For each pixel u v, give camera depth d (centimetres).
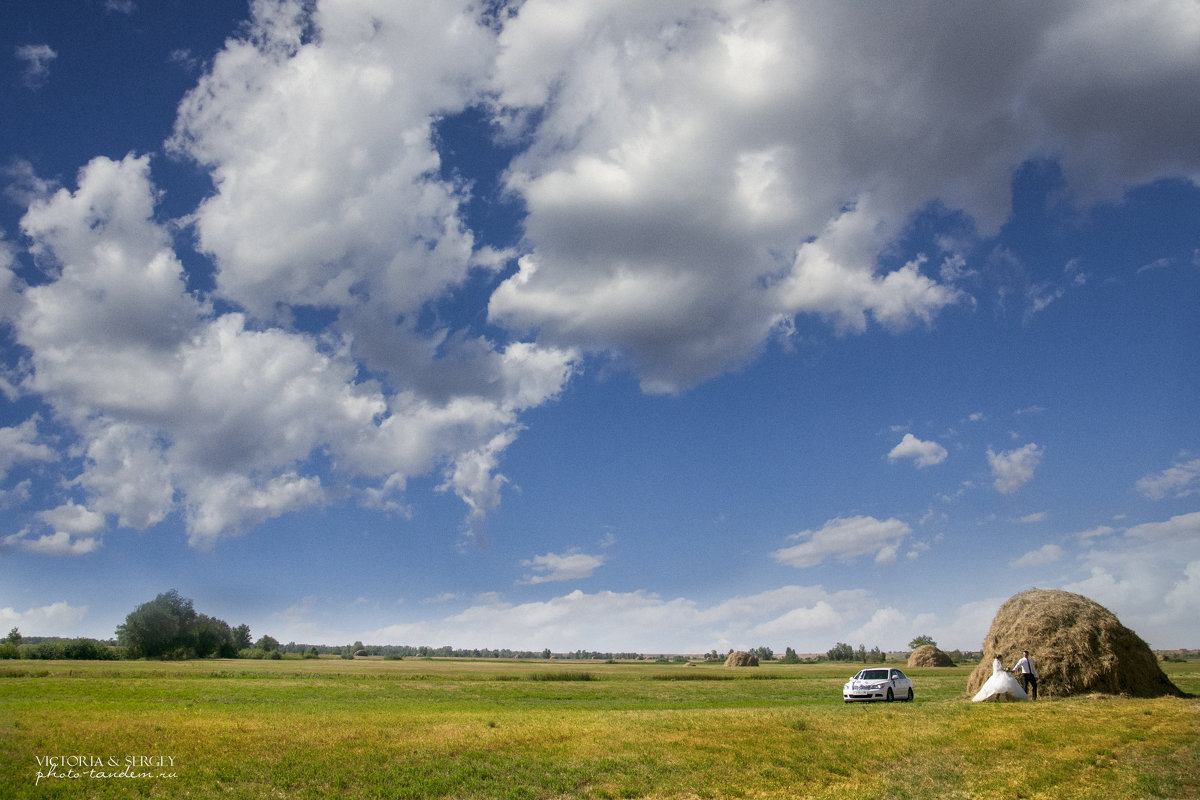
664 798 1777
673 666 13575
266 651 15550
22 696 3484
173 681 4928
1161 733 2436
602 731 2336
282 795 1612
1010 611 3881
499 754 1997
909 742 2319
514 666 12538
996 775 2025
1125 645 3509
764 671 9294
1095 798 1822
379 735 2150
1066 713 2733
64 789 1561
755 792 1841
